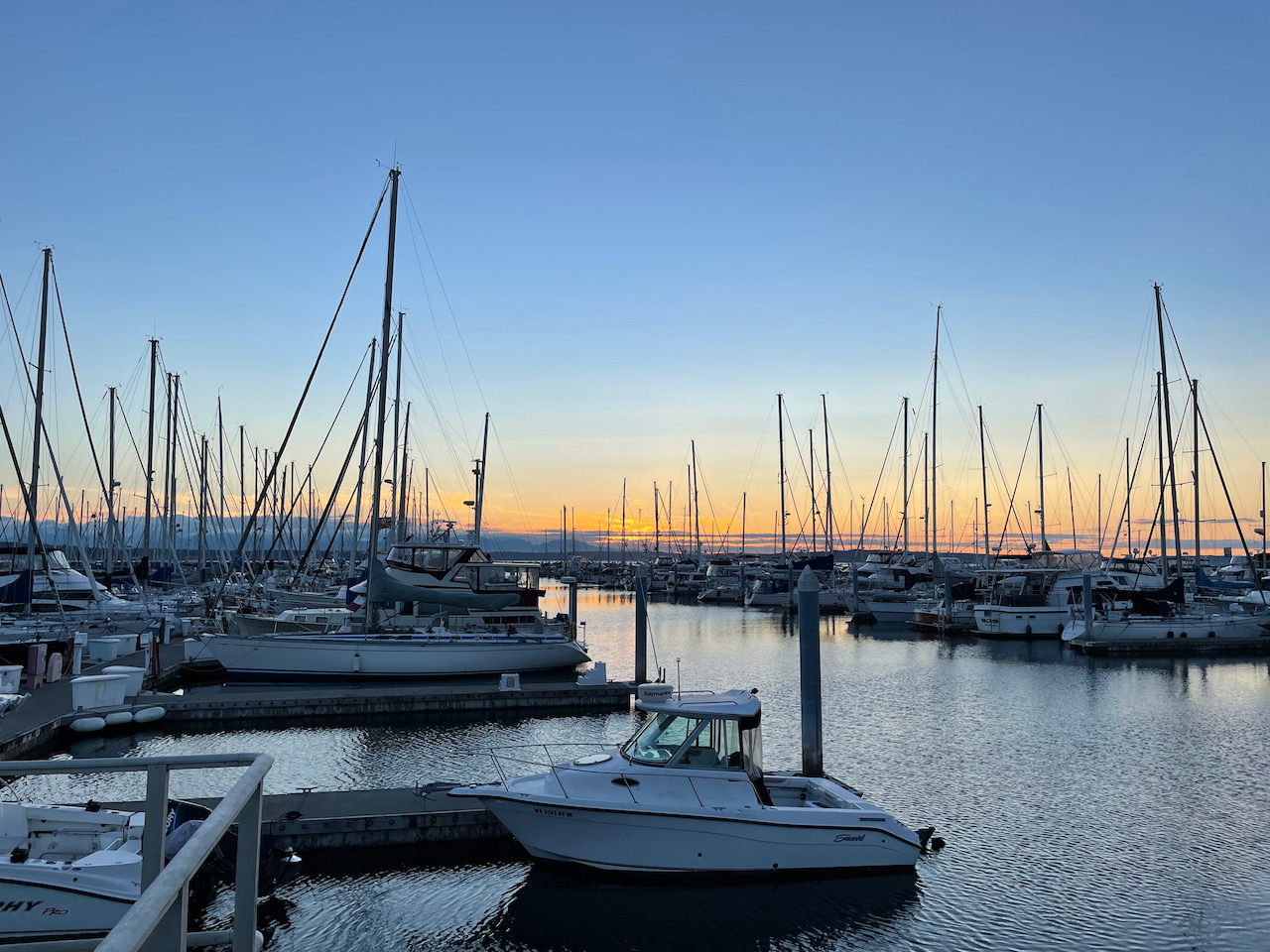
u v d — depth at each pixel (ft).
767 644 170.30
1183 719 95.04
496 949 43.24
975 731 88.63
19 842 41.78
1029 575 195.62
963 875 51.49
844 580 260.83
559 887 49.57
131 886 39.63
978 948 43.34
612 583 366.43
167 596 176.86
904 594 225.97
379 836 53.31
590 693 98.32
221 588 131.54
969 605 194.39
